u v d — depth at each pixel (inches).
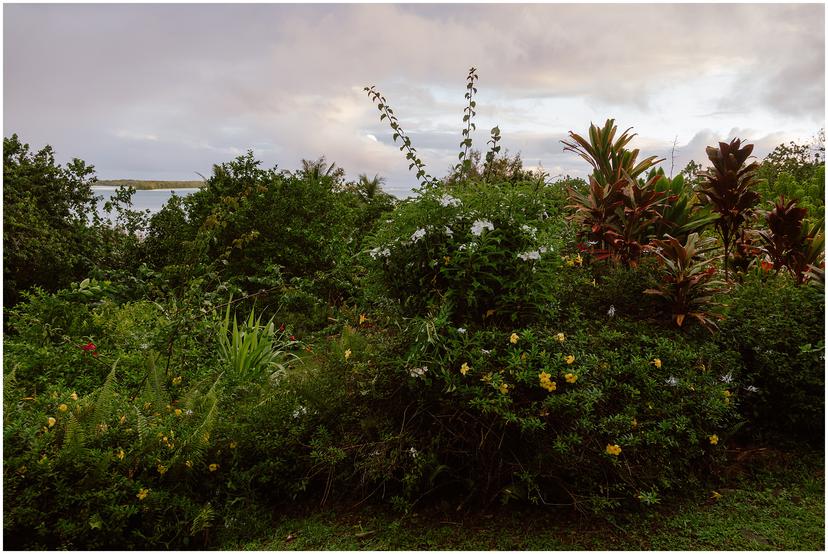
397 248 123.5
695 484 106.4
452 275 117.6
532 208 127.6
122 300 237.9
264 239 269.6
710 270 127.6
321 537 95.4
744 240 173.5
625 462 97.6
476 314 117.7
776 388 125.7
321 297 261.3
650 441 98.2
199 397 124.3
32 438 92.0
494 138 160.1
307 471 108.0
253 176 287.9
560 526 96.2
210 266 220.4
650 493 95.4
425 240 119.0
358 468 103.4
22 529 88.0
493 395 100.5
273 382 133.6
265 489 106.8
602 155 190.1
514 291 115.1
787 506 100.8
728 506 101.1
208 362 167.5
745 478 111.1
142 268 253.8
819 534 91.8
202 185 291.7
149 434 101.3
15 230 247.1
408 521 99.1
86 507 88.9
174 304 191.0
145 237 300.2
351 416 109.8
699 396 107.7
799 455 119.1
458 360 104.7
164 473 99.0
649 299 130.4
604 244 162.4
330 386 114.2
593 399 97.3
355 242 291.0
